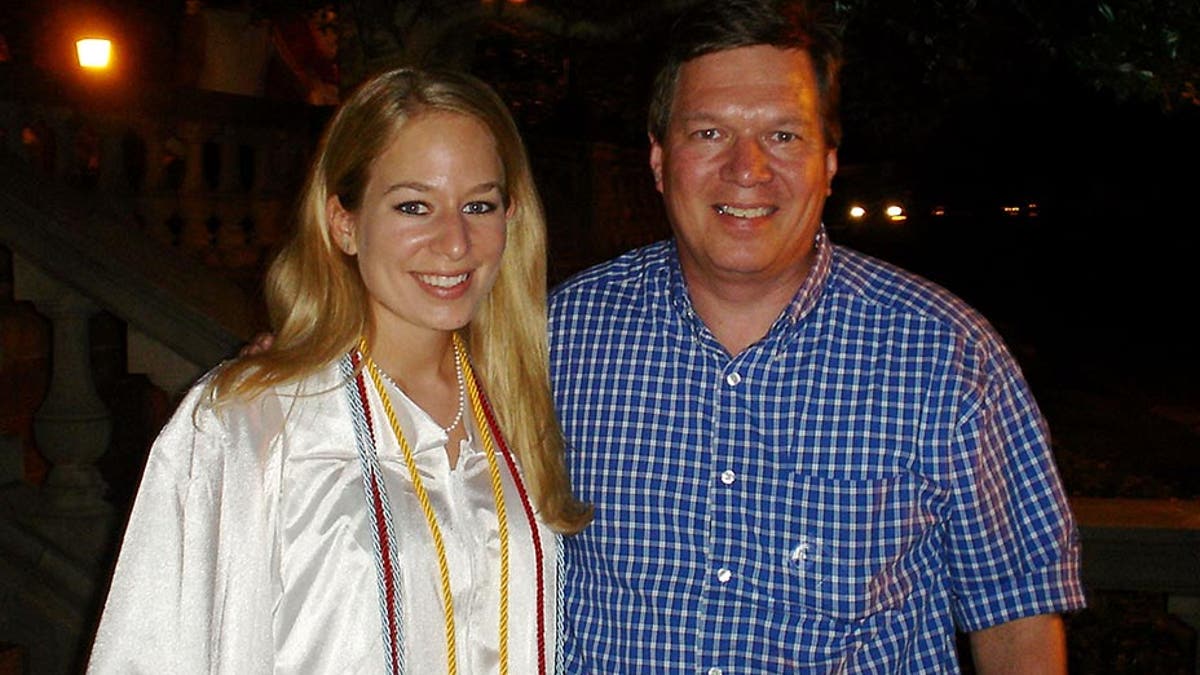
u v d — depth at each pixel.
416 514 2.30
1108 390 13.91
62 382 3.80
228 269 7.15
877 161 16.22
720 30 2.43
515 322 2.54
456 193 2.27
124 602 2.12
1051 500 2.47
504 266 2.53
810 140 2.45
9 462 3.94
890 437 2.45
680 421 2.54
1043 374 15.10
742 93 2.42
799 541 2.46
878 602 2.46
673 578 2.50
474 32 6.26
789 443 2.48
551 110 12.20
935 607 2.54
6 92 5.48
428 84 2.27
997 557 2.48
